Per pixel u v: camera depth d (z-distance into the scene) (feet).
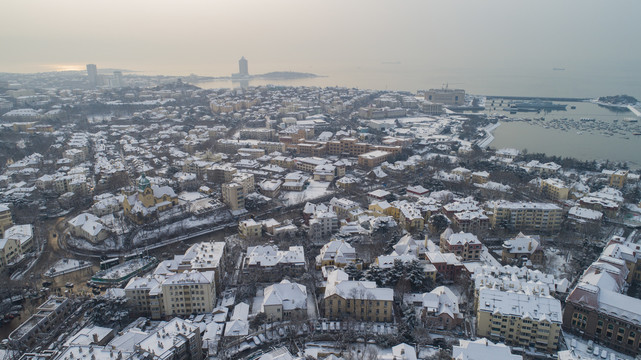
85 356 649.61
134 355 647.56
